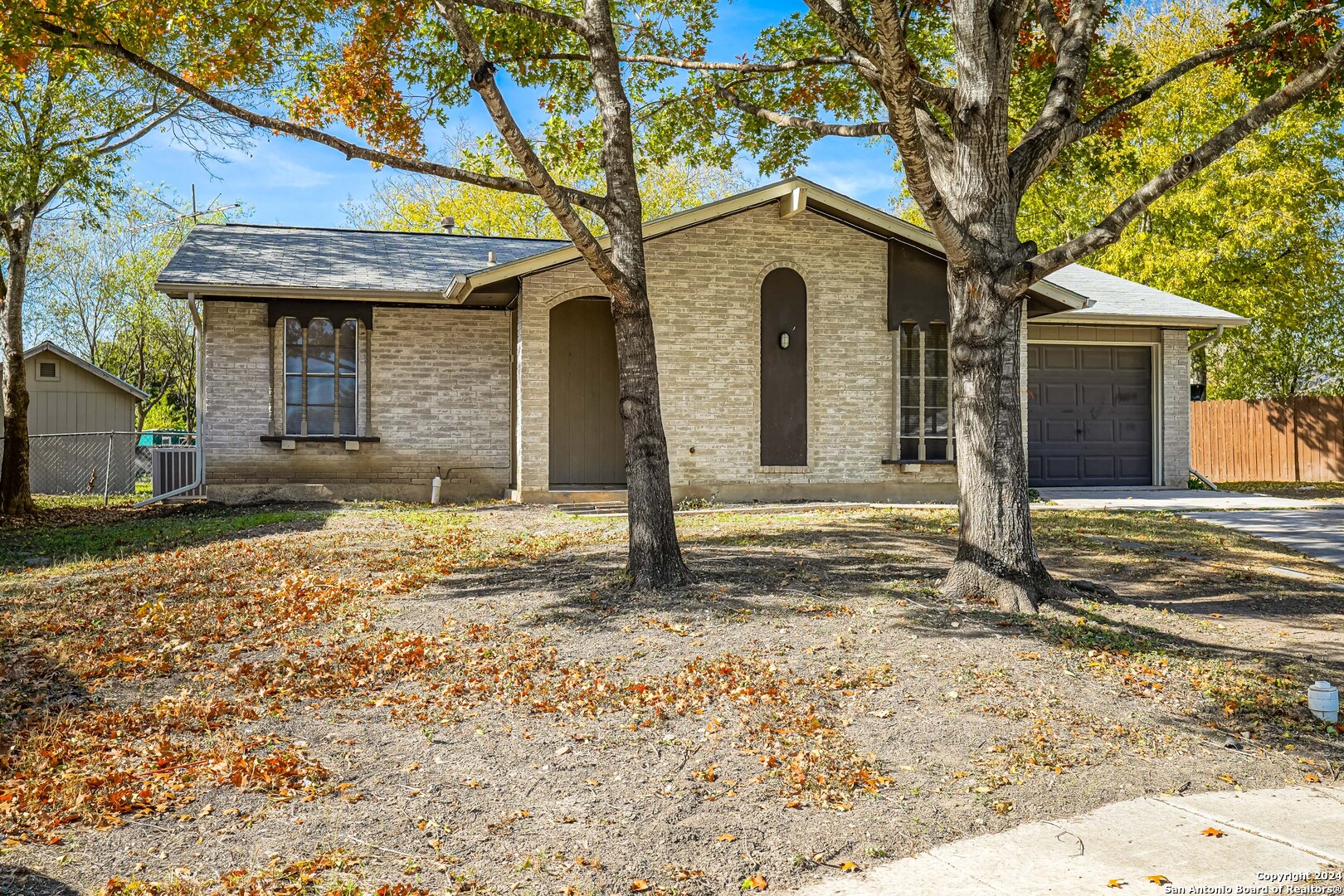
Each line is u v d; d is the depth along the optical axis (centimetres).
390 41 1098
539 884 391
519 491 1571
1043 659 675
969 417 830
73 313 3981
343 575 930
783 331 1622
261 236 1931
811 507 1479
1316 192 2719
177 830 431
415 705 590
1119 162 1535
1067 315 1788
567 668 647
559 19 873
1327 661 718
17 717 579
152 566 1031
